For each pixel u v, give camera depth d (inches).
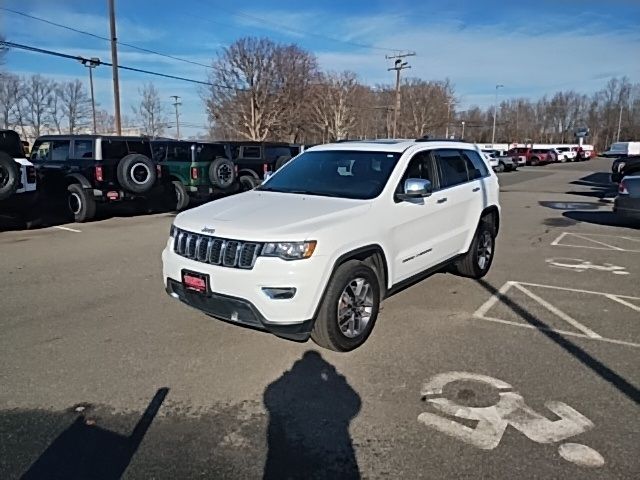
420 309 207.2
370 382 144.3
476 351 165.5
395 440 116.6
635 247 344.5
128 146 477.7
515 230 419.5
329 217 160.4
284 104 2076.8
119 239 363.9
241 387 141.0
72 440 115.8
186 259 159.9
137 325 187.5
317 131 2353.6
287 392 138.3
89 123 2506.2
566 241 367.6
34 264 284.0
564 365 155.3
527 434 118.8
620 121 3801.7
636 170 740.7
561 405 131.6
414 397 135.7
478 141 3865.7
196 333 179.6
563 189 856.3
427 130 2967.5
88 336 176.9
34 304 211.8
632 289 238.8
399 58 1969.7
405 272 192.1
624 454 111.0
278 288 144.6
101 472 105.1
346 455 111.2
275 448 113.5
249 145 641.0
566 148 2362.2
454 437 117.6
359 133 2763.3
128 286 239.3
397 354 163.0
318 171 205.2
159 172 487.2
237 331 181.5
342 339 160.2
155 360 157.8
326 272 151.1
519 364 155.9
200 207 182.2
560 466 107.1
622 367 153.9
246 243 147.8
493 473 105.0
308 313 149.1
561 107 4060.0
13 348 166.6
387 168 194.1
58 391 138.1
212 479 103.3
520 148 2011.6
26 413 127.0
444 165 225.5
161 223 445.7
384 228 175.3
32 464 107.3
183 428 121.0
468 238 238.1
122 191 460.8
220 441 116.0
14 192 375.6
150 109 2422.5
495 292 231.8
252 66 1967.3
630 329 185.8
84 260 294.8
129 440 116.0
